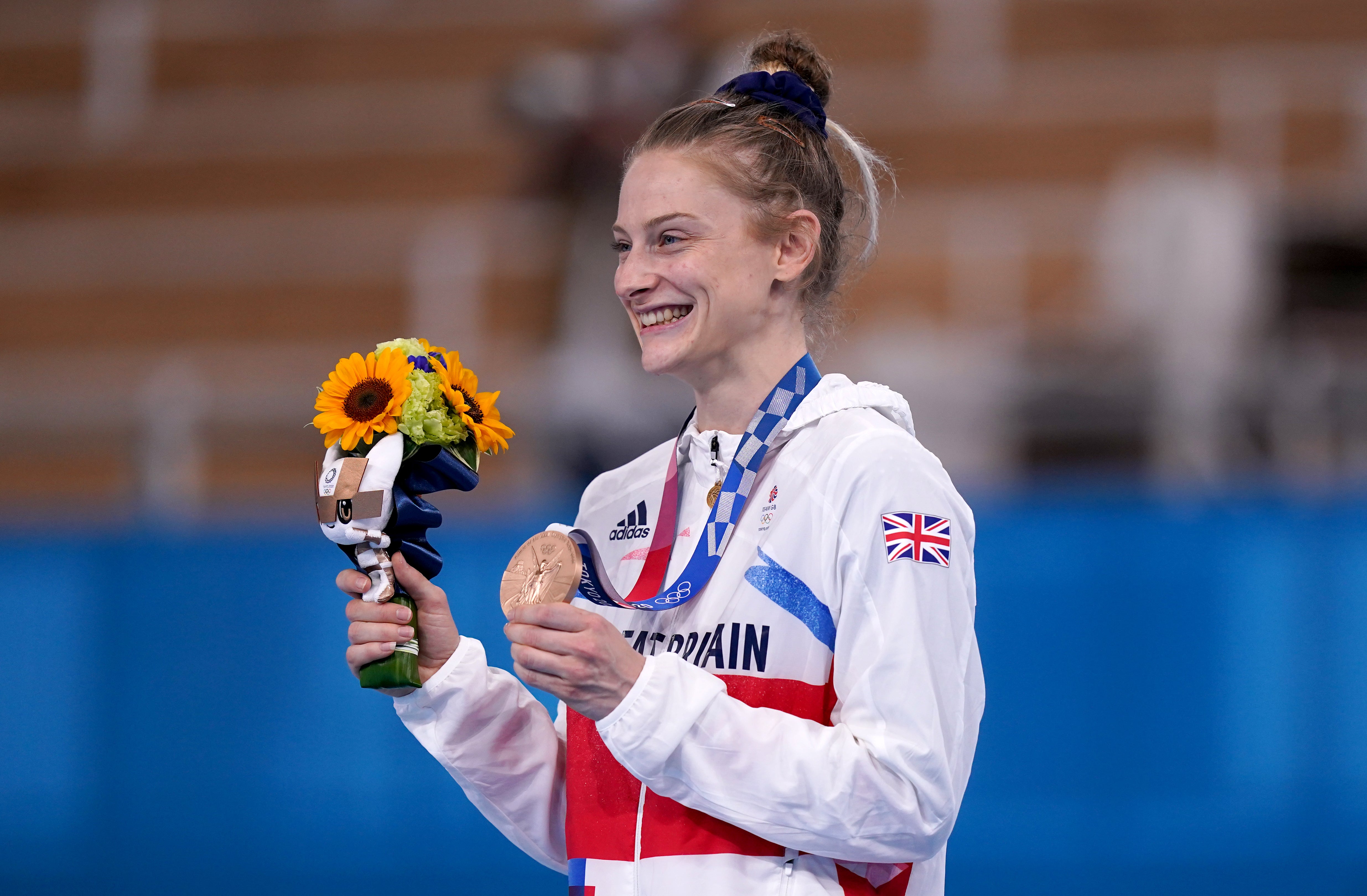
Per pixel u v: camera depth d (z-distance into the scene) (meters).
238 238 19.91
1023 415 13.65
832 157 5.62
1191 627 10.96
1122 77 21.20
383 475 5.21
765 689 4.97
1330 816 10.52
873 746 4.68
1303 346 13.65
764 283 5.30
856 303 18.09
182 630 12.41
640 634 5.34
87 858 12.17
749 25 22.75
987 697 11.17
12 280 20.27
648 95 14.17
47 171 22.86
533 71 14.70
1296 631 10.79
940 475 5.12
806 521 5.05
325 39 24.38
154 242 20.09
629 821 5.09
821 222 5.48
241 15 24.67
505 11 23.98
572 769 5.36
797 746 4.66
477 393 5.56
